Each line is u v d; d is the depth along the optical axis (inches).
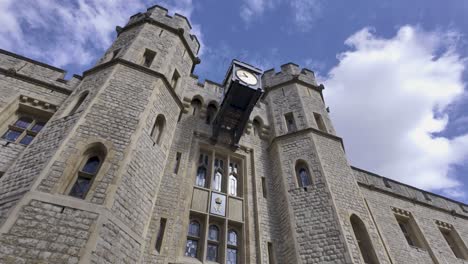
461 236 682.2
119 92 395.2
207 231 407.5
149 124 388.8
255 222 441.7
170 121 446.0
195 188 452.8
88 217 253.8
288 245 406.0
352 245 372.5
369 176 708.7
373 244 398.9
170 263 342.0
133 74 435.2
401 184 746.8
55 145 311.0
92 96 380.5
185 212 406.3
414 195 733.9
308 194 449.1
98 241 242.4
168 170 437.7
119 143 331.6
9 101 435.8
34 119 449.7
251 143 576.1
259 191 491.5
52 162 283.0
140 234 297.1
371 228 422.9
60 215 247.4
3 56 498.6
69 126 335.0
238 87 492.1
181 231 381.1
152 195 343.9
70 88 503.8
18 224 229.8
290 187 471.8
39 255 219.3
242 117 528.7
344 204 434.0
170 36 566.6
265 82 745.0
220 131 555.2
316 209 423.5
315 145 522.6
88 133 325.7
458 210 768.9
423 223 654.5
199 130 544.7
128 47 497.0
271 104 663.8
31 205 244.7
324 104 670.5
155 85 435.8
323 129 595.2
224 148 535.5
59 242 230.8
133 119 368.8
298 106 626.2
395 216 649.0
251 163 542.6
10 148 384.8
